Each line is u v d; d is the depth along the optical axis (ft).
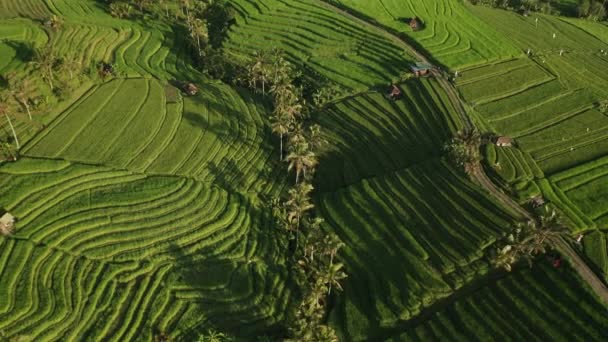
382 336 243.19
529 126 350.43
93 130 335.47
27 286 238.48
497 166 310.04
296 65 427.33
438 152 333.21
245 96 400.67
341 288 254.06
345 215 299.79
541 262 256.32
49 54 351.67
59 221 271.08
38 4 482.69
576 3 582.35
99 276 254.47
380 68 417.08
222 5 506.89
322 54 437.58
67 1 494.59
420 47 435.94
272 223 300.81
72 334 229.86
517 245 250.37
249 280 268.00
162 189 301.43
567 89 393.70
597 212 281.33
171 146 335.67
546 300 240.94
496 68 416.67
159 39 456.86
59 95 353.72
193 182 311.68
